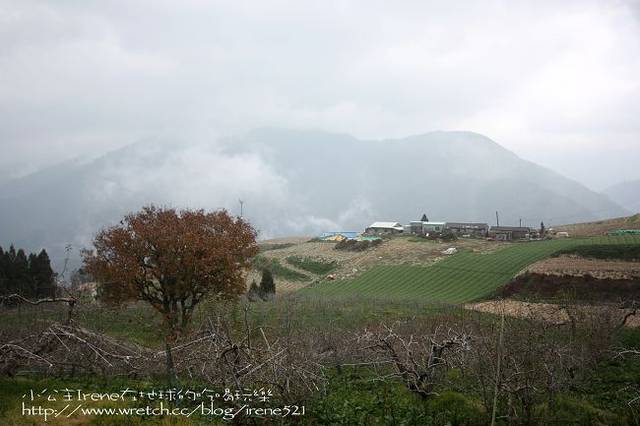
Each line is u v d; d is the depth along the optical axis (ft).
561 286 182.60
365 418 47.65
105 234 120.67
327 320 126.31
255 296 185.98
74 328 59.26
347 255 347.97
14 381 56.03
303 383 47.09
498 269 238.48
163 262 113.80
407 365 56.44
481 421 47.73
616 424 49.55
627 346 87.61
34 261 213.87
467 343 54.19
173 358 58.44
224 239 122.01
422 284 242.58
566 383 57.52
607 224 419.13
